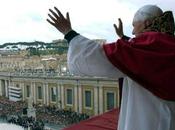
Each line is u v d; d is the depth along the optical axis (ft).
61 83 350.02
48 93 370.32
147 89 17.17
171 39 17.67
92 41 17.69
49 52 540.11
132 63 16.78
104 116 34.19
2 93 459.73
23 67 571.69
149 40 17.48
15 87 423.23
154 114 17.56
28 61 589.32
